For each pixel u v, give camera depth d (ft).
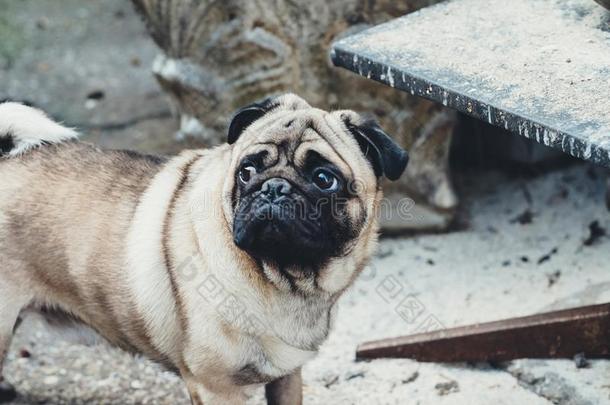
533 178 14.25
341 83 12.64
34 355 11.17
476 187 14.24
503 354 10.54
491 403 10.12
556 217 13.29
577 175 14.11
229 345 8.32
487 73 8.77
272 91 12.80
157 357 9.04
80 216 8.98
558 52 9.05
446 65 8.98
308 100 12.76
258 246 7.83
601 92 8.23
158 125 16.46
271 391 9.50
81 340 9.69
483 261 12.59
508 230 13.16
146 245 8.59
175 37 12.93
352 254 8.37
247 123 8.48
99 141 16.02
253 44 12.57
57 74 18.34
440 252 12.86
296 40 12.44
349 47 9.55
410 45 9.49
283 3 12.28
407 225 13.21
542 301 11.67
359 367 10.82
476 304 11.78
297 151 7.95
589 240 12.70
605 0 9.43
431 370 10.66
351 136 8.32
